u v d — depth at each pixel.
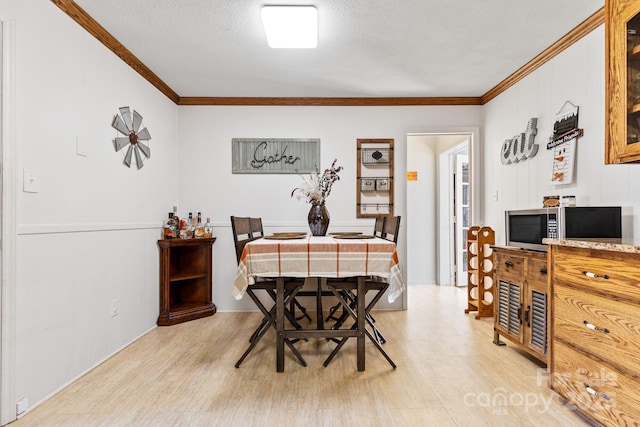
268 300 3.74
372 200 3.80
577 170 2.43
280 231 3.77
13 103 1.69
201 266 3.61
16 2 1.71
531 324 2.24
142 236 2.98
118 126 2.61
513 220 2.56
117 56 2.62
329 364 2.32
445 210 5.00
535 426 1.63
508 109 3.31
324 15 2.24
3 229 1.65
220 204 3.77
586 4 2.12
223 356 2.47
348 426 1.63
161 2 2.11
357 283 2.27
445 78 3.26
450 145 4.71
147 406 1.81
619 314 1.42
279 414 1.73
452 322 3.27
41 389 1.85
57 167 1.99
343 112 3.80
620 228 2.02
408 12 2.21
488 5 2.13
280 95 3.71
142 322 2.96
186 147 3.76
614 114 1.70
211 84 3.41
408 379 2.10
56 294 1.97
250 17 2.27
